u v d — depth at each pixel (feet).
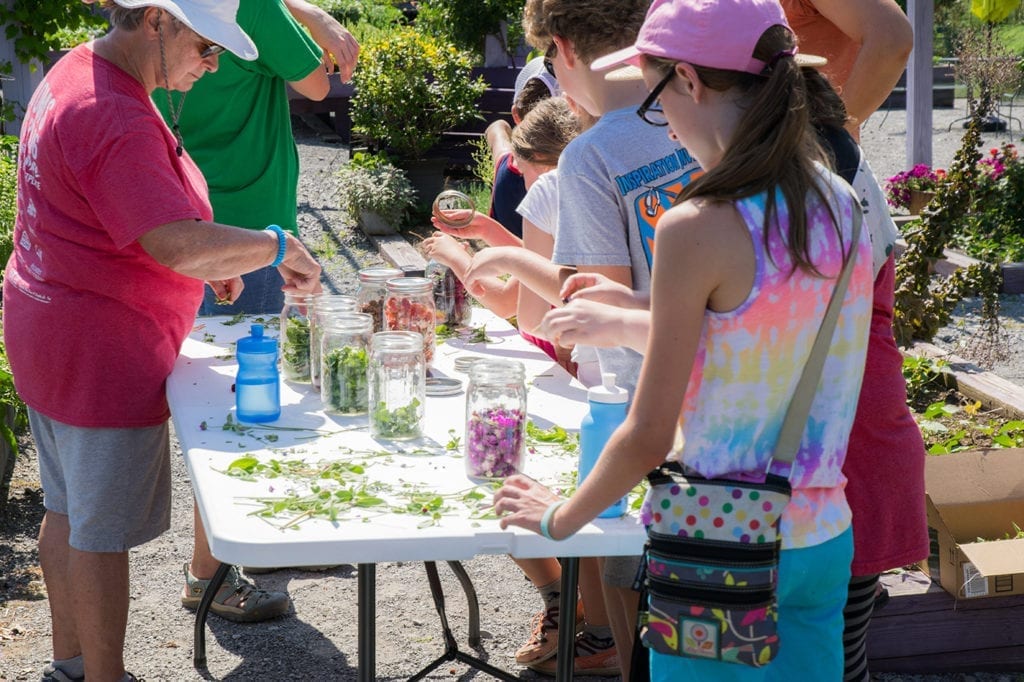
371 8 57.00
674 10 6.30
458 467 8.38
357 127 37.63
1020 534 12.00
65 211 9.62
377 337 9.02
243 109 13.21
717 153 6.43
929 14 35.32
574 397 10.28
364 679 7.54
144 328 9.98
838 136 8.52
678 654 6.40
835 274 6.30
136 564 14.29
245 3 12.55
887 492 8.66
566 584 8.00
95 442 9.91
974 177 21.04
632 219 8.80
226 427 9.18
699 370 6.30
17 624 12.66
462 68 37.76
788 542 6.49
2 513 15.51
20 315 9.96
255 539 6.88
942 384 19.36
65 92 9.46
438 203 12.34
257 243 9.93
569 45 9.07
